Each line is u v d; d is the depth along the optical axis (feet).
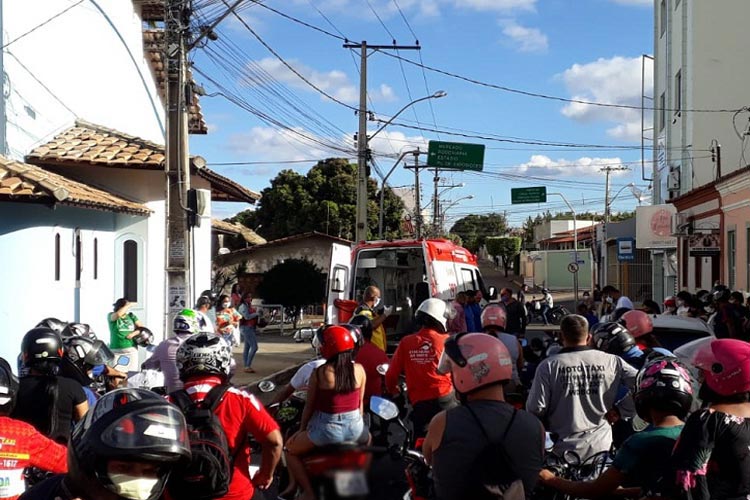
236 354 69.21
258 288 100.89
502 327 26.91
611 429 17.90
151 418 8.02
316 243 126.21
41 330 17.26
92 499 7.94
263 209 162.30
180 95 43.06
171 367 25.52
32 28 51.29
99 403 8.40
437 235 190.39
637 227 97.25
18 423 12.30
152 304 55.47
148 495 8.00
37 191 40.63
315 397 18.85
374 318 34.83
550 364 17.28
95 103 61.05
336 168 162.30
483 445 11.19
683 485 11.07
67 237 47.11
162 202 56.34
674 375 12.35
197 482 11.51
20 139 49.78
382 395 25.21
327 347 19.03
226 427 13.44
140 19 69.26
